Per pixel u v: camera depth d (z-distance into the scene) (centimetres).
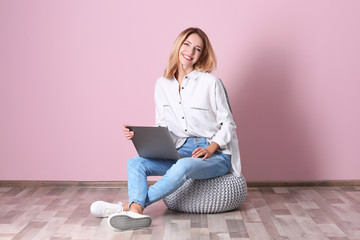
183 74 291
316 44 354
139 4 354
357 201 310
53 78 360
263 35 354
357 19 352
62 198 322
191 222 262
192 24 354
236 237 234
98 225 256
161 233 242
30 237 235
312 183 359
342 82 356
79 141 362
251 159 362
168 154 268
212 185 275
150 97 358
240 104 360
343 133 359
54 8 357
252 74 357
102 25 356
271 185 360
